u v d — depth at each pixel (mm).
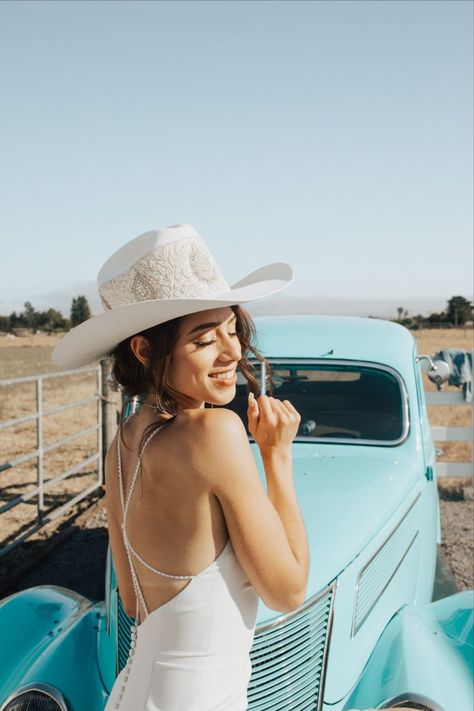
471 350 7582
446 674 2322
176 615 1292
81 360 1603
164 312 1350
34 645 2721
